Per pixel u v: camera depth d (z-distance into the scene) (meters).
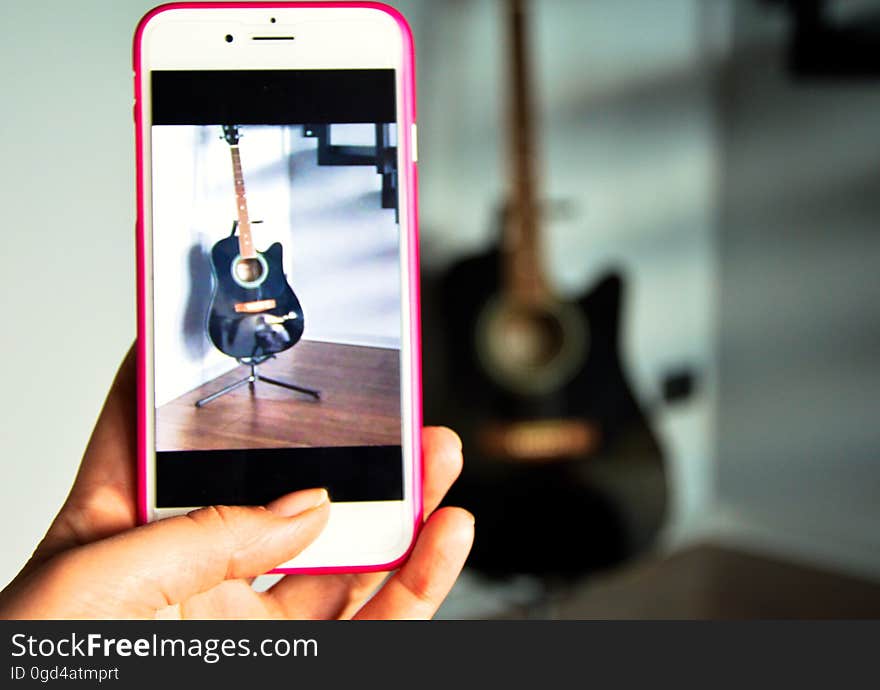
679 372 1.49
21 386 0.80
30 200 0.79
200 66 0.58
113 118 0.85
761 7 1.41
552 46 1.24
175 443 0.57
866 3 1.23
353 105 0.59
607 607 1.26
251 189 0.59
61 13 0.80
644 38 1.37
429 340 1.08
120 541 0.49
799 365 1.41
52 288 0.81
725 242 1.51
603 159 1.33
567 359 1.08
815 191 1.36
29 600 0.47
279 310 0.58
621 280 1.11
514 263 1.09
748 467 1.51
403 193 0.59
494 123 1.19
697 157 1.48
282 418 0.58
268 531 0.52
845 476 1.36
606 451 1.07
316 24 0.59
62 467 0.83
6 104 0.77
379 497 0.58
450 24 1.12
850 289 1.33
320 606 0.65
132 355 0.62
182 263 0.58
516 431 1.05
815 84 1.34
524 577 1.05
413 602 0.59
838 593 1.30
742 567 1.41
